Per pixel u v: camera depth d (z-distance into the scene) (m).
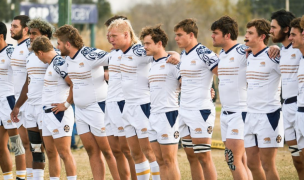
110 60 27.64
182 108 25.00
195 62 24.44
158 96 25.19
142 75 26.47
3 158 31.67
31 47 27.77
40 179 29.16
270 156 23.34
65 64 27.50
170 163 25.22
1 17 174.12
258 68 23.36
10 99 31.53
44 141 27.98
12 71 31.73
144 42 25.14
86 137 27.73
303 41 21.81
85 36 142.62
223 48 24.62
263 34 23.27
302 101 22.30
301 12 131.88
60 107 27.31
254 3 149.75
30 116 28.92
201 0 159.00
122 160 28.08
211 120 24.62
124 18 28.94
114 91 27.55
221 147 44.62
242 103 24.09
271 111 23.27
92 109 27.45
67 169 27.75
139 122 26.38
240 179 23.77
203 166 24.78
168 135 25.02
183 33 24.52
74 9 117.75
